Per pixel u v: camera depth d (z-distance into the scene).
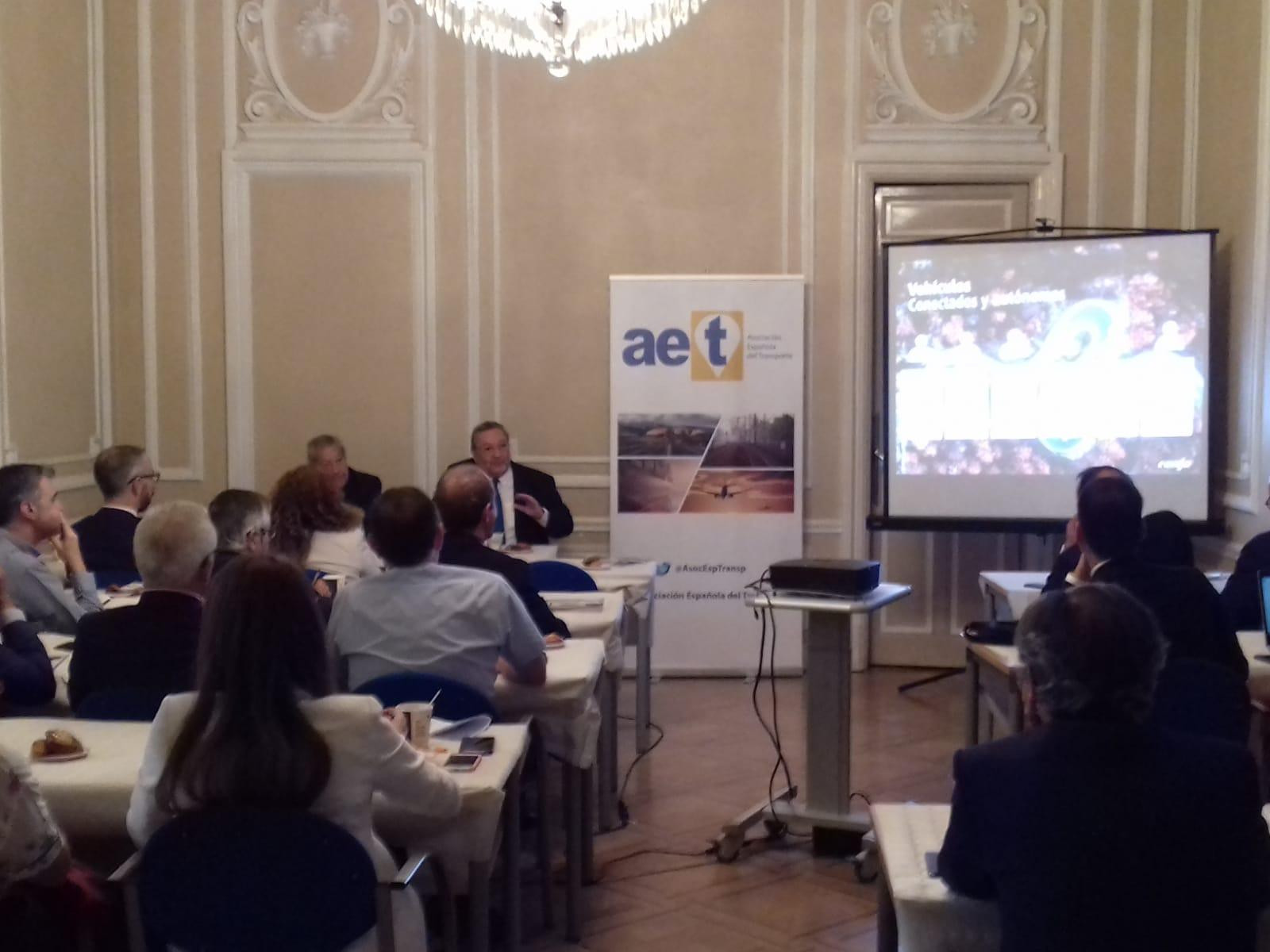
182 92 6.02
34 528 3.69
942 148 5.96
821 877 3.48
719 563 5.98
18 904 1.76
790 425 5.94
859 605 3.38
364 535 3.71
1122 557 2.80
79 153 5.73
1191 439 5.42
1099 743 1.57
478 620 2.87
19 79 5.15
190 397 6.11
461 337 6.09
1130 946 1.52
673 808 4.09
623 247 6.07
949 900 1.74
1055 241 5.58
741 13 6.00
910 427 5.79
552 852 3.62
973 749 1.70
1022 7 5.93
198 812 1.76
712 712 5.38
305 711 1.84
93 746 2.38
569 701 3.03
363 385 6.11
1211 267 5.34
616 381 5.96
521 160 6.05
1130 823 1.53
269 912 1.78
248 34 6.01
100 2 5.95
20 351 5.16
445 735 2.52
